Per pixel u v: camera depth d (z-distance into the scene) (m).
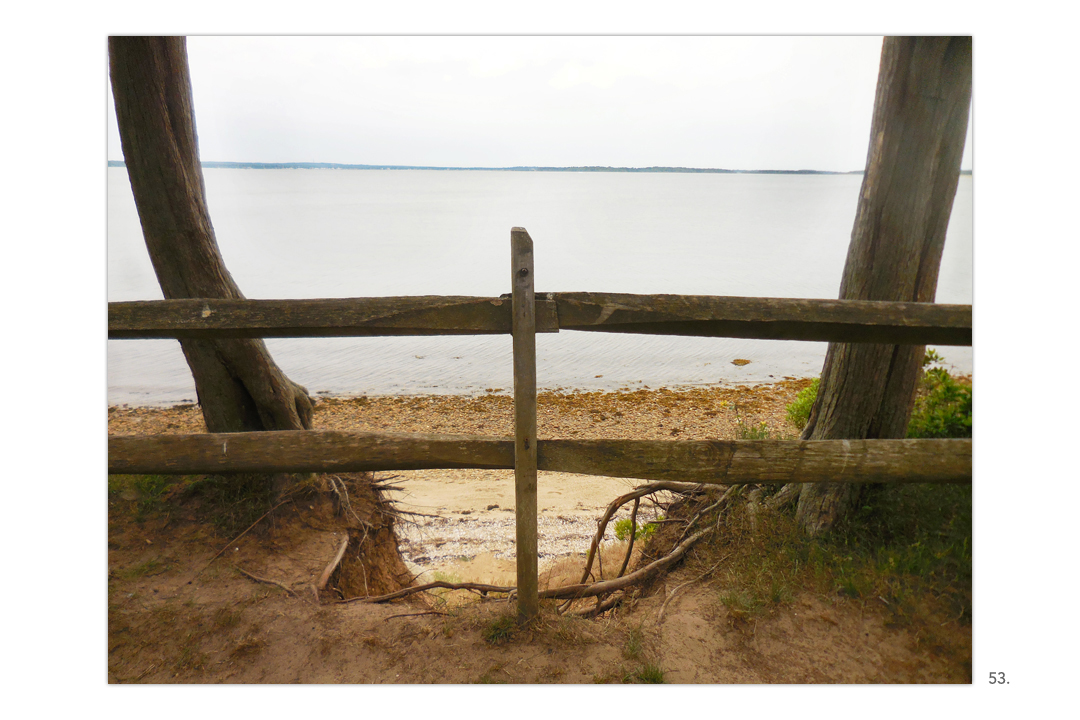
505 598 2.86
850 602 2.73
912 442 2.39
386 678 2.38
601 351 13.10
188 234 3.35
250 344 3.61
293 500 3.72
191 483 3.70
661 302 2.24
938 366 3.55
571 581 4.20
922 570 2.79
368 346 13.80
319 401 9.45
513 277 2.23
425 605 2.92
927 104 2.84
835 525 3.16
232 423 3.76
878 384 3.17
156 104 3.14
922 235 2.99
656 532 3.92
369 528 3.93
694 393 9.63
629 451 2.37
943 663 2.44
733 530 3.31
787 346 13.66
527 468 2.38
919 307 2.26
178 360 11.52
